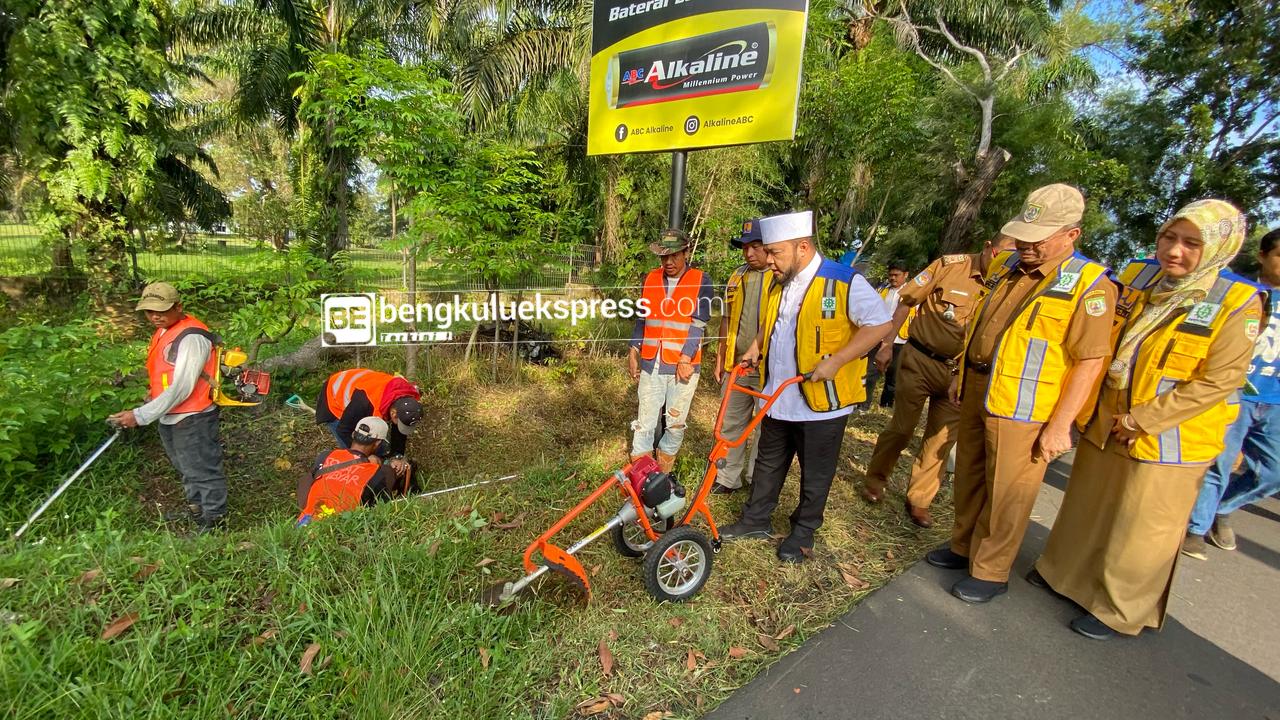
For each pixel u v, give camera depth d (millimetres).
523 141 9227
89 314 7637
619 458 4387
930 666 2328
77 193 7805
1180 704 2188
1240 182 10062
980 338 2760
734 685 2191
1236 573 3141
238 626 2068
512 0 8922
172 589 2223
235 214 15992
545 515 3186
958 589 2771
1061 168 9516
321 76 5355
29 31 7113
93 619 2045
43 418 3438
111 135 7711
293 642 2053
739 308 3535
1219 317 2164
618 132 4402
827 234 8422
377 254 6992
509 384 6086
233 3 11852
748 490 3959
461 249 5547
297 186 13539
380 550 2545
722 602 2656
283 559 2379
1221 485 3164
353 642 2035
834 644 2434
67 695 1680
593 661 2227
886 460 3664
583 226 7969
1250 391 3191
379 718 1805
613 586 2668
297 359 6086
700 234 7512
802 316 2773
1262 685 2307
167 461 4125
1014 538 2689
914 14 11289
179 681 1834
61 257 8445
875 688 2203
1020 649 2449
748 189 7492
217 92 17484
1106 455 2545
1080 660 2396
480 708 1898
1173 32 10477
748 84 3771
